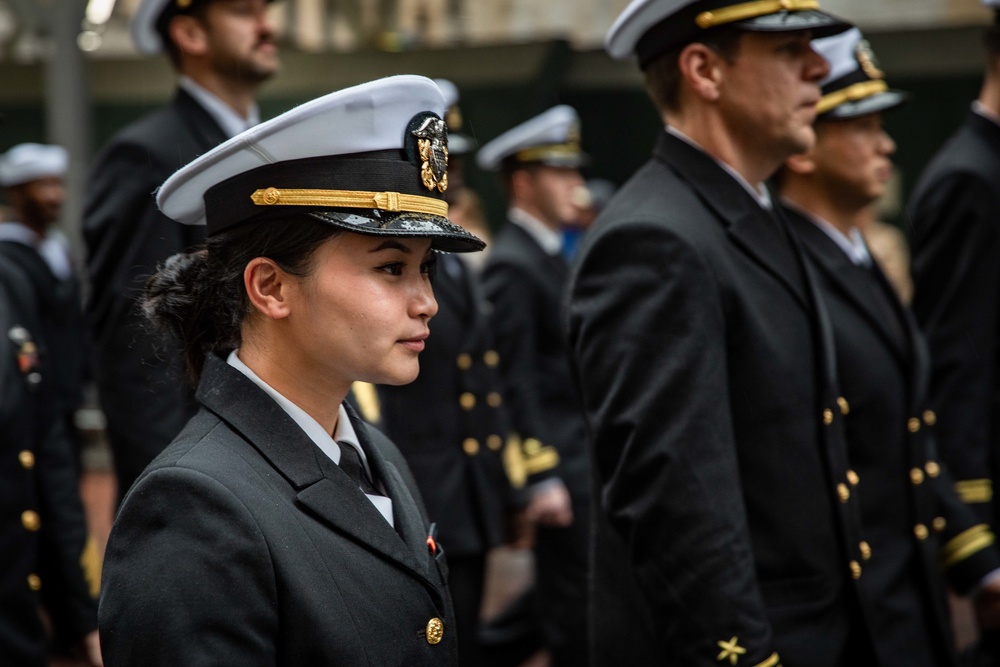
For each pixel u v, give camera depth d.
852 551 2.99
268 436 2.04
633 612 3.05
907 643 3.15
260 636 1.90
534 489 5.64
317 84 10.80
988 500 4.18
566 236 9.65
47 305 6.55
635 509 2.81
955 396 4.21
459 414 5.06
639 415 2.80
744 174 3.15
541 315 5.99
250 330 2.11
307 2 9.98
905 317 3.47
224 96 4.07
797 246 3.13
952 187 4.29
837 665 2.99
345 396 2.25
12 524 3.90
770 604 2.92
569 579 5.67
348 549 2.03
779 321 2.97
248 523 1.92
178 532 1.91
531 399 5.79
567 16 10.28
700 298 2.84
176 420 3.75
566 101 11.33
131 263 3.80
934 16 9.85
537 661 6.44
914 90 10.70
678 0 3.09
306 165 2.03
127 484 3.82
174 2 3.98
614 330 2.89
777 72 3.06
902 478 3.26
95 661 4.29
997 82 4.42
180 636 1.85
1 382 3.87
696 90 3.11
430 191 2.10
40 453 4.21
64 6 9.26
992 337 4.25
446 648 2.12
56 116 9.32
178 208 2.21
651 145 11.46
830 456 2.98
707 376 2.80
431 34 10.28
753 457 2.91
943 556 3.75
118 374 3.77
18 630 3.90
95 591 4.30
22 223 7.09
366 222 2.00
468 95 11.10
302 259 2.03
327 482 2.05
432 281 2.20
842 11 10.05
